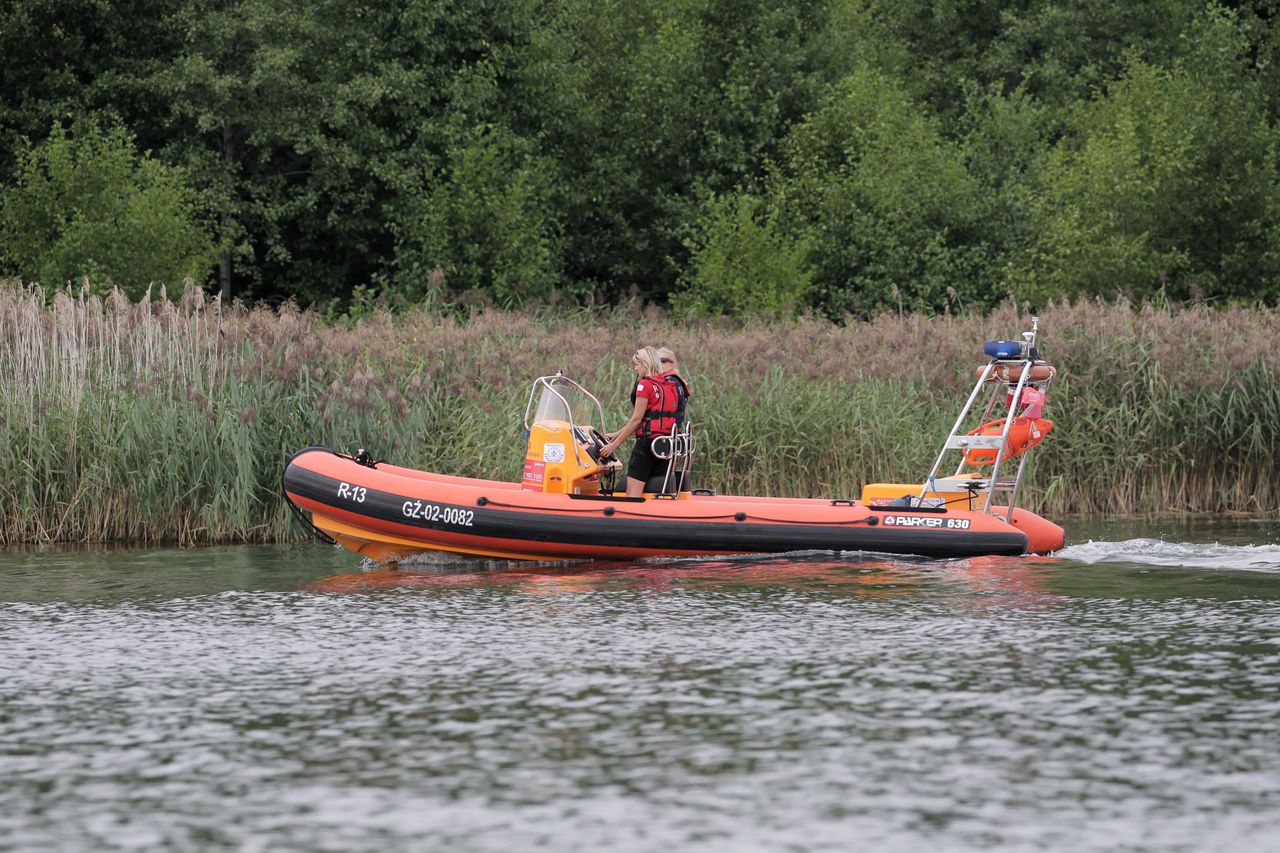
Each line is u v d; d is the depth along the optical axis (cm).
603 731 1869
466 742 1827
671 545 3306
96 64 8056
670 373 3409
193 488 3900
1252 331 4841
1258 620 2567
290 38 8062
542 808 1579
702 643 2389
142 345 4109
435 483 3375
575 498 3328
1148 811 1562
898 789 1638
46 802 1616
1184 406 4566
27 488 3866
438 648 2372
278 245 8162
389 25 8338
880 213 8088
